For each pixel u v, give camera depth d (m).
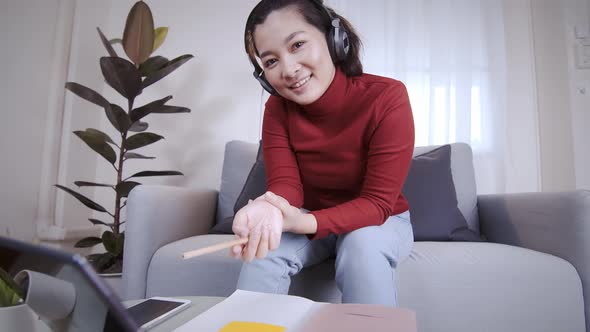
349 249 0.71
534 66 1.94
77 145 1.96
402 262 0.93
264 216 0.63
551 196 1.02
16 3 1.78
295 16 0.78
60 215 1.88
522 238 1.14
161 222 1.12
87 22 2.01
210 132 2.00
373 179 0.81
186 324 0.44
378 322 0.42
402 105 0.87
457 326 0.89
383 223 0.83
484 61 1.88
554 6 1.94
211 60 2.03
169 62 1.63
